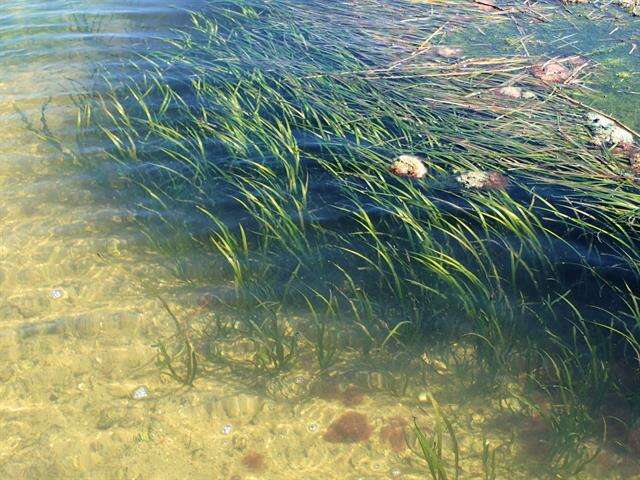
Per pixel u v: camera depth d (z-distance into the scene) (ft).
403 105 6.40
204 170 5.74
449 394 4.11
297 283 4.81
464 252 4.92
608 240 4.96
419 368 4.26
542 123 6.13
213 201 5.47
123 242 5.15
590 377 4.07
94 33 8.05
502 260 4.86
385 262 4.91
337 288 4.76
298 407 4.08
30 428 3.98
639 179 5.39
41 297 4.75
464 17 8.52
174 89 6.80
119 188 5.63
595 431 3.86
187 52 7.52
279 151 5.85
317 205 5.36
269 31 7.98
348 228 5.17
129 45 7.76
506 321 4.46
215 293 4.77
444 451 3.84
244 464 3.81
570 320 4.46
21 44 7.79
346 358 4.34
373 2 8.95
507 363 4.25
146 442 3.91
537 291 4.65
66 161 5.90
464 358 4.29
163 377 4.25
